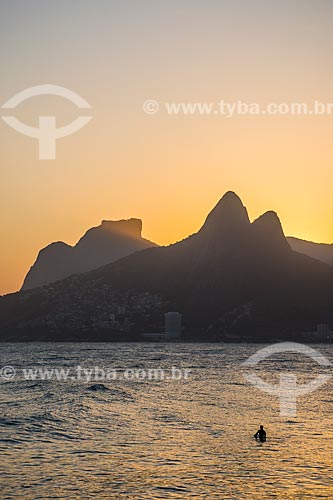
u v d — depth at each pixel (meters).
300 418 83.94
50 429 73.69
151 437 68.94
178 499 47.50
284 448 63.66
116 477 52.56
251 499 47.72
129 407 94.75
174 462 57.53
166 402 101.62
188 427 75.69
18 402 101.00
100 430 73.31
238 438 68.69
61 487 49.78
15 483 50.62
